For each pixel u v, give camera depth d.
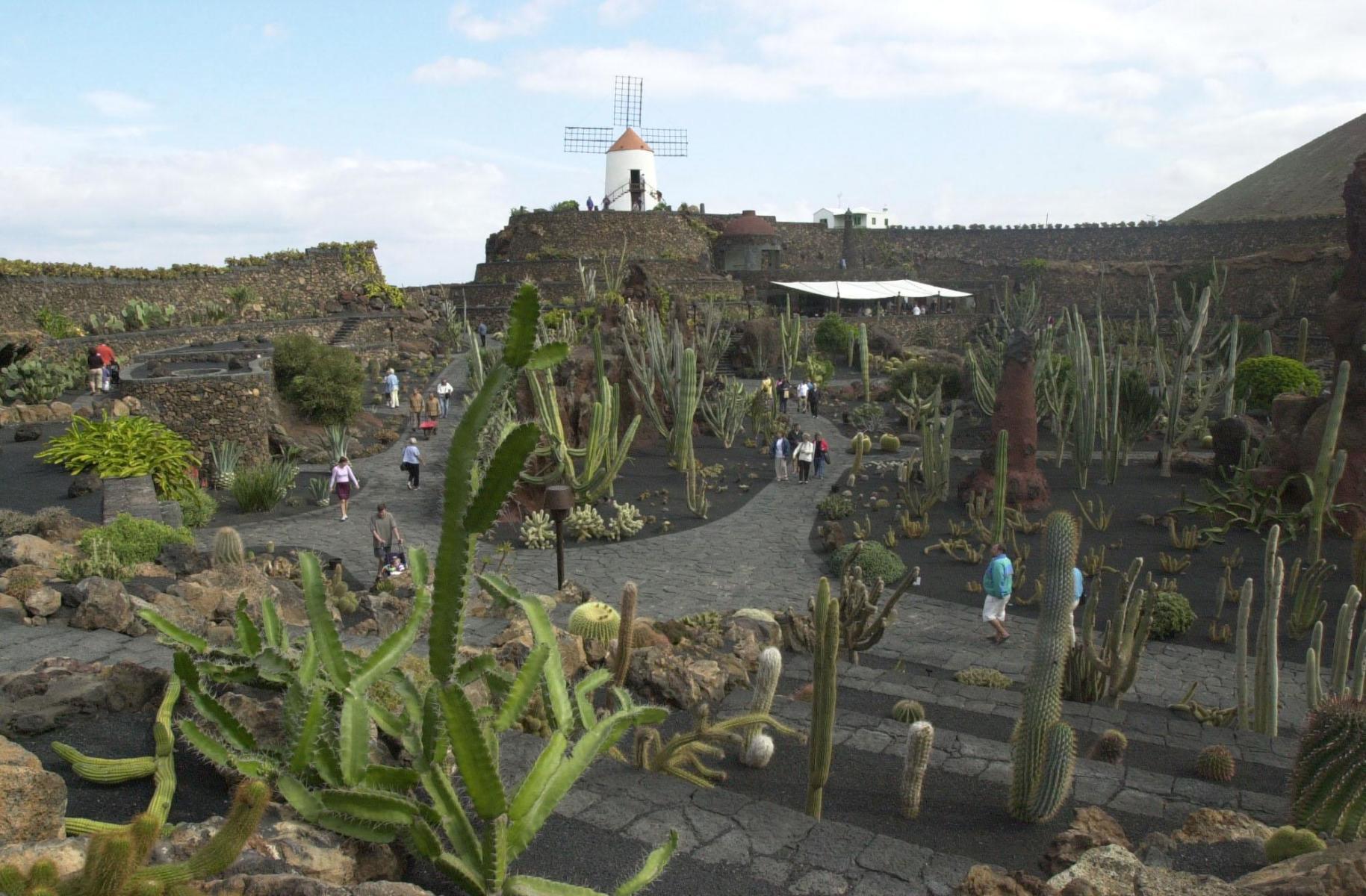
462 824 4.03
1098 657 11.23
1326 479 17.81
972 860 5.14
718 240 77.31
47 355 32.84
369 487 25.98
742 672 9.24
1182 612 15.26
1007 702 10.13
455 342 52.62
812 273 73.44
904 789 6.53
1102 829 6.27
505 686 4.39
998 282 74.56
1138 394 28.33
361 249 54.72
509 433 3.26
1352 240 21.09
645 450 33.12
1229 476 26.17
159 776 4.78
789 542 21.67
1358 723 5.99
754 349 52.38
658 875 4.71
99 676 6.12
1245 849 5.52
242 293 46.03
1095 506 24.02
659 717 4.61
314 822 3.99
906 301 70.88
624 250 59.69
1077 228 79.62
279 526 21.47
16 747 4.32
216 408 27.25
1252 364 34.56
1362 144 105.44
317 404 32.03
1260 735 9.52
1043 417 37.00
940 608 16.72
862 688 10.36
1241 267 64.69
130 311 39.91
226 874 3.76
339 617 11.46
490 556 19.47
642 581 18.36
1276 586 10.20
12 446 22.42
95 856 2.60
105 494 16.73
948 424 25.08
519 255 72.88
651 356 32.69
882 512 24.45
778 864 5.00
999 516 20.62
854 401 45.31
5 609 8.66
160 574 11.42
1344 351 21.28
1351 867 4.23
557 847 5.04
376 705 4.46
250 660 4.88
